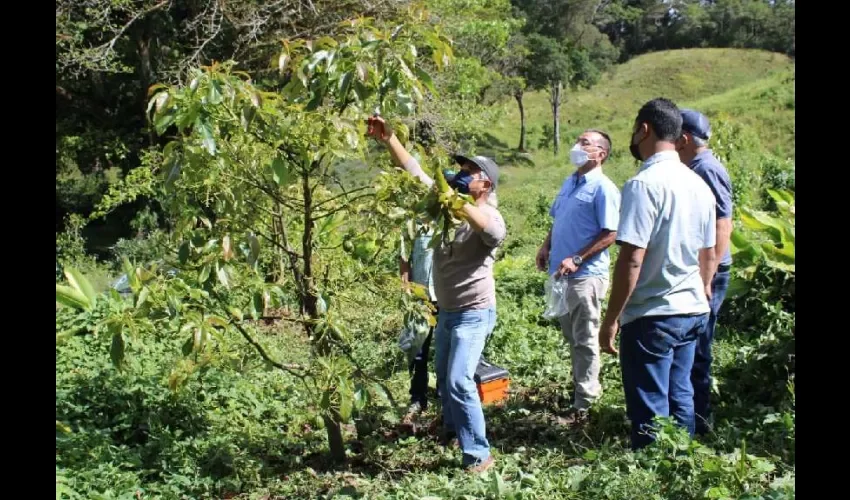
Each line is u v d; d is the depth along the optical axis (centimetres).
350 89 411
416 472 462
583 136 535
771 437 450
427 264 587
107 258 1856
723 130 2022
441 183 408
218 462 491
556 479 394
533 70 4506
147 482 470
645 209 388
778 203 900
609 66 6241
